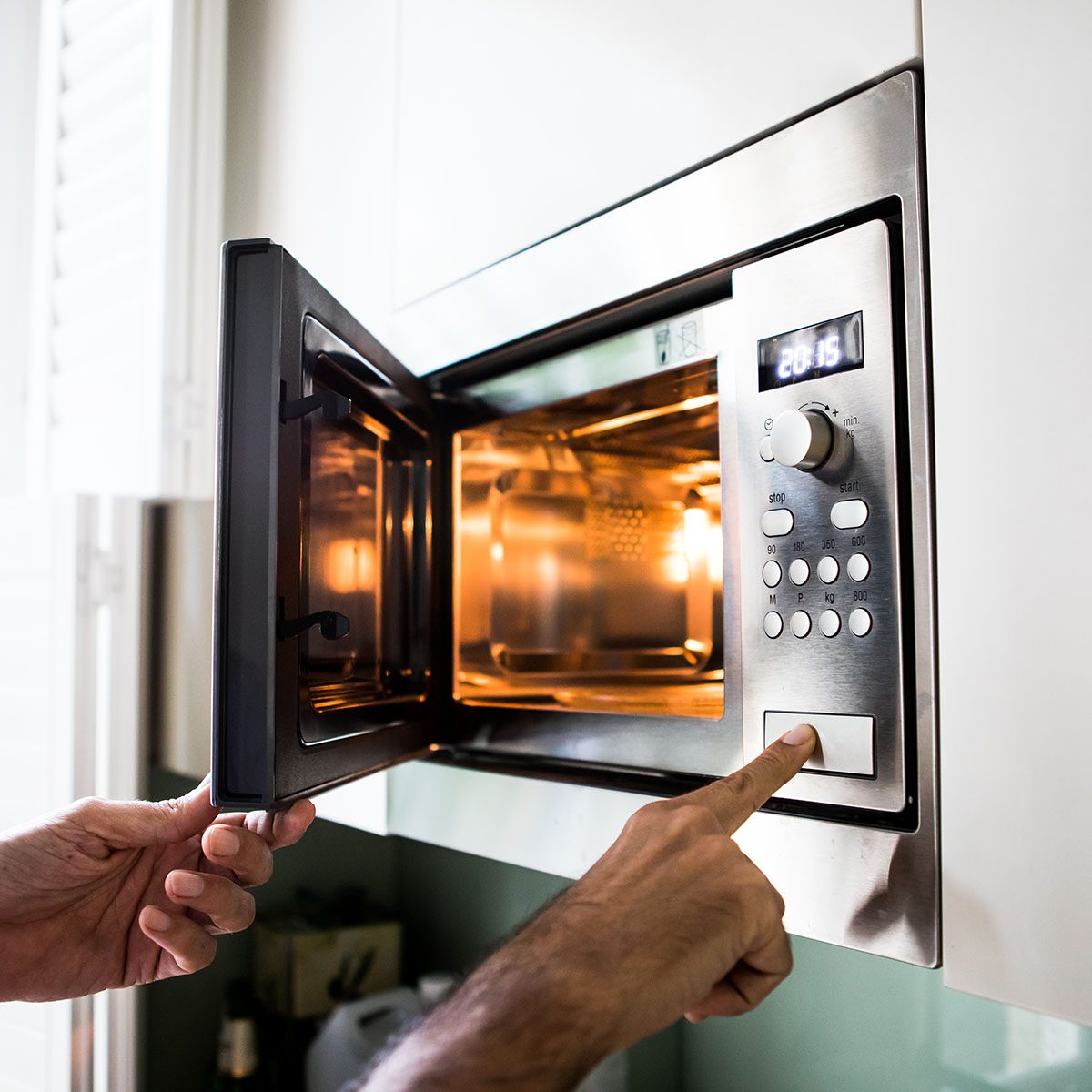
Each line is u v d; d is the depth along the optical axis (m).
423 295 0.75
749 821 0.50
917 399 0.43
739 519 0.51
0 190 1.48
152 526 1.27
